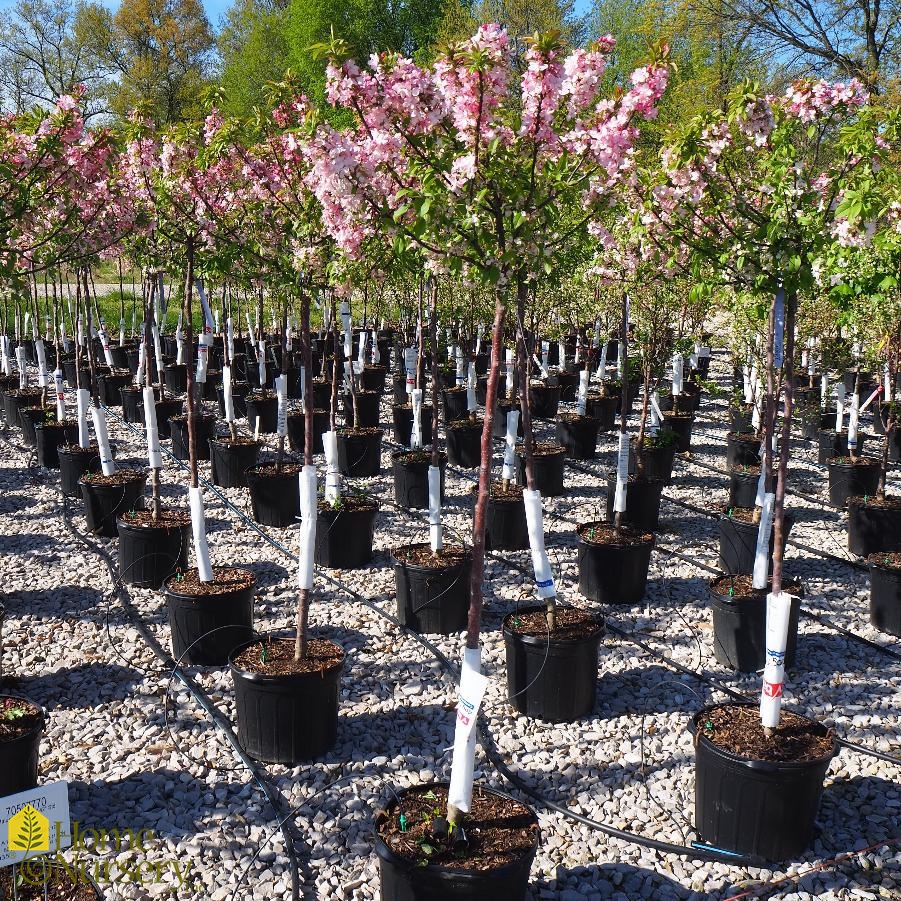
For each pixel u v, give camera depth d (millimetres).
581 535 6699
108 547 7539
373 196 3371
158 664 5484
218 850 3789
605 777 4449
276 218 5316
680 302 7859
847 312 5398
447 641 5922
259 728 4414
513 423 7945
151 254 6332
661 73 3529
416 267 4348
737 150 4184
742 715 4199
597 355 16109
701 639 6043
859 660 5816
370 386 14094
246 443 9266
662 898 3594
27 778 3910
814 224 3883
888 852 3859
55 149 4426
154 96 42344
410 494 8711
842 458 9352
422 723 4875
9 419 11703
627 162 3592
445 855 3193
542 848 3883
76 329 9227
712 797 3871
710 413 14078
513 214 3295
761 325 6738
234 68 43219
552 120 3258
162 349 16031
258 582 6844
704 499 9398
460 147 3254
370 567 7227
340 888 3588
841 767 4555
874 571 6246
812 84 4031
